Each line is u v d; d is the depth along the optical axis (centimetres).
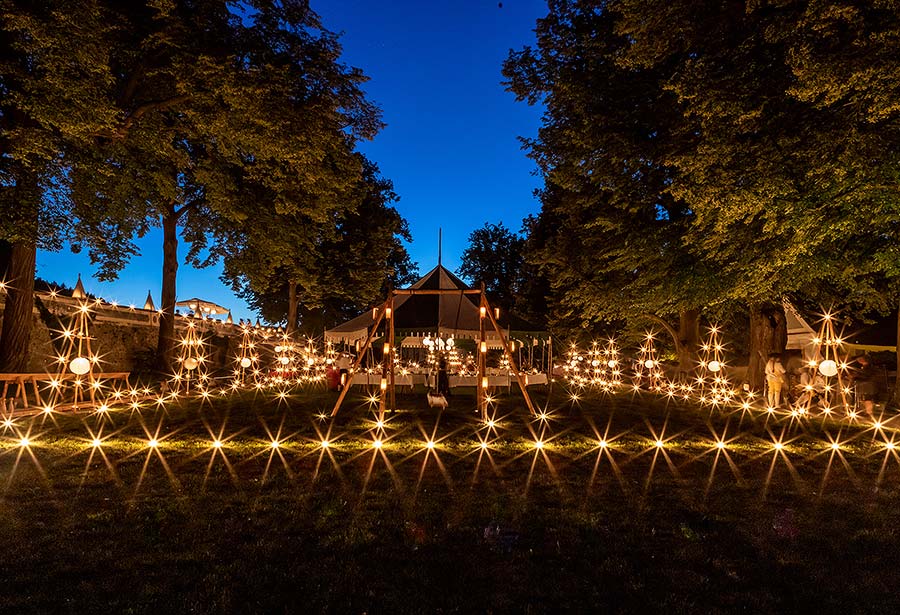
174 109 1669
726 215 1141
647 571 372
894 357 2455
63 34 1126
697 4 1173
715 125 1158
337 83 1720
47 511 476
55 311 1903
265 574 357
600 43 1800
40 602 314
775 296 1563
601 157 1816
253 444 803
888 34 820
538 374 1769
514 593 338
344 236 3238
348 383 1110
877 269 1180
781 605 329
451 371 1986
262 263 2195
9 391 1344
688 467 690
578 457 743
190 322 2103
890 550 418
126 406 1309
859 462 744
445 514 482
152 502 505
